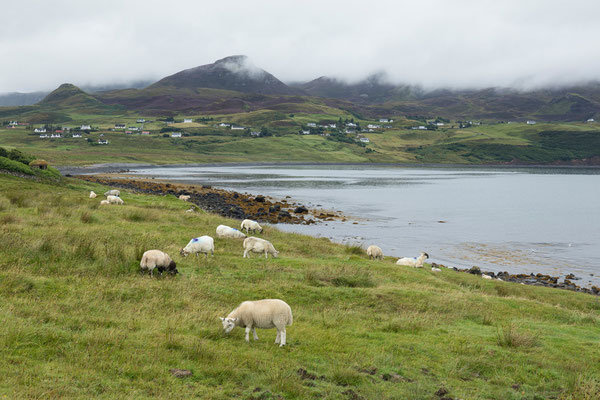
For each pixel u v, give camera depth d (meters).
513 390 10.29
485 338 14.07
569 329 16.17
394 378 10.37
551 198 103.44
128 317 12.39
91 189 64.12
